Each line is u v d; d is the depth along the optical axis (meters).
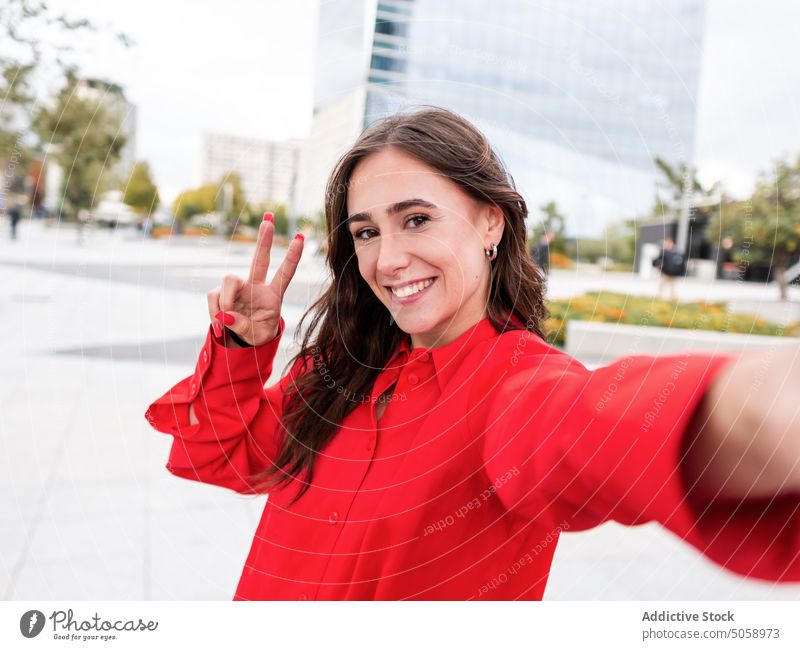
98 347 3.58
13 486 2.01
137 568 1.65
